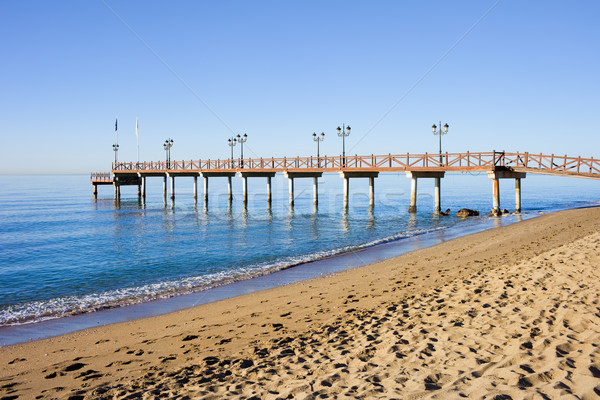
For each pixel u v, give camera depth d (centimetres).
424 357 495
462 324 606
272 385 472
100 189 11112
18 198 7206
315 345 624
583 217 2477
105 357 693
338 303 928
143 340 778
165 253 1897
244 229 2719
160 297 1144
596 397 337
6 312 1030
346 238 2241
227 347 686
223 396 454
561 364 408
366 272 1317
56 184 16138
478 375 416
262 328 785
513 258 1316
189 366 601
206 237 2386
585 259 949
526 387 371
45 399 521
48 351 744
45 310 1044
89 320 950
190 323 876
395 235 2275
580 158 2548
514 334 527
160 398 474
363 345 581
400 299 891
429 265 1345
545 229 2028
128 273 1505
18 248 2178
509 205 4362
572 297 649
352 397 400
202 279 1357
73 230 2916
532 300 673
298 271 1411
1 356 725
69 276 1482
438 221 2922
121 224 3209
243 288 1205
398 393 395
